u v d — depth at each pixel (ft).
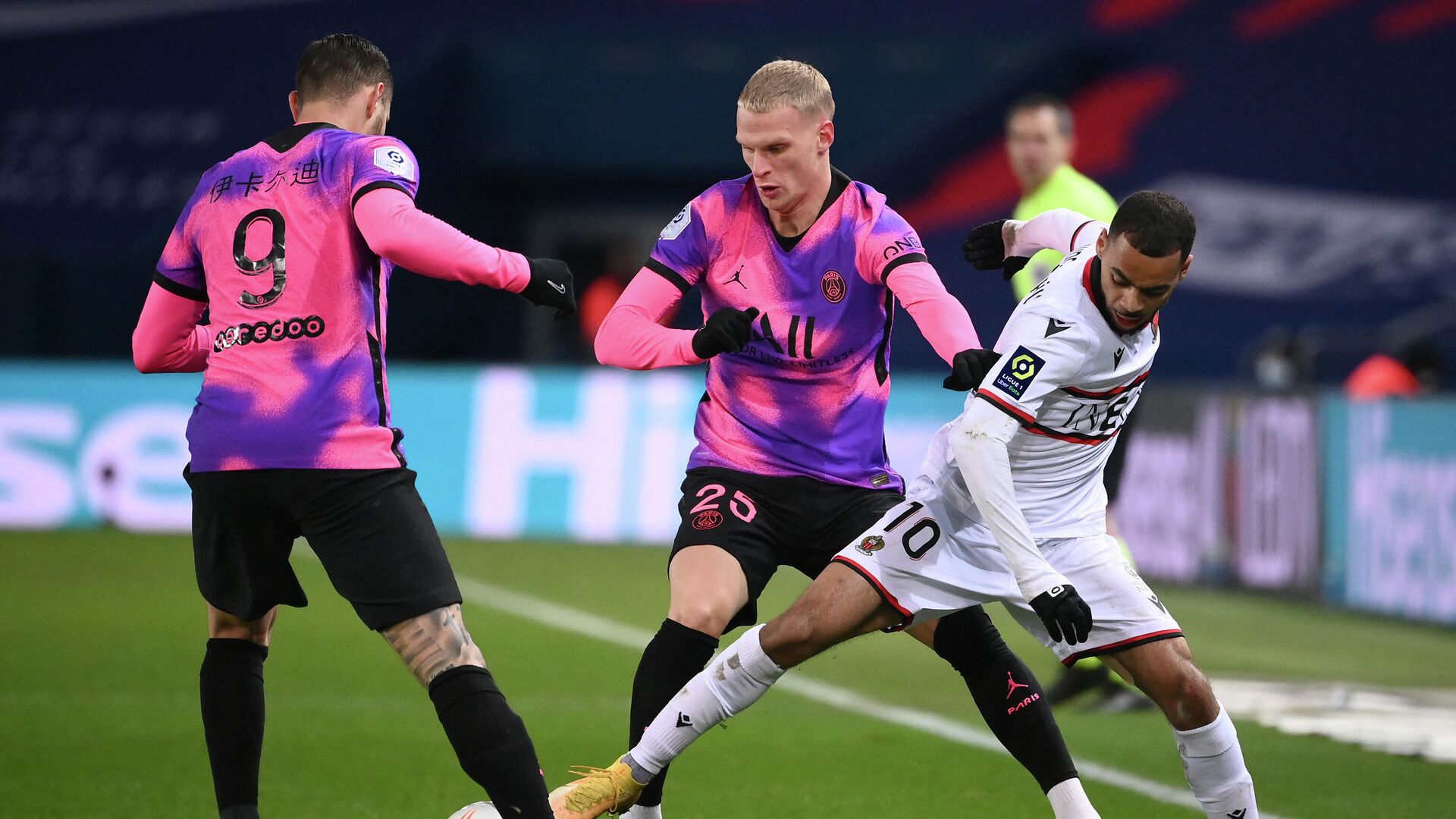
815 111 46.60
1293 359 147.95
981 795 57.82
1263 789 59.72
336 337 41.78
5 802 54.54
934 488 45.73
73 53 225.56
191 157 218.59
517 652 88.22
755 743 66.59
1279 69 220.84
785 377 48.98
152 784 57.41
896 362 191.72
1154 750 66.59
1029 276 79.30
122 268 185.78
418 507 42.55
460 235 40.65
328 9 229.86
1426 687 83.30
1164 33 224.12
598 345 47.98
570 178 220.64
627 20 230.27
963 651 47.47
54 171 217.15
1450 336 192.24
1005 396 42.24
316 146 42.57
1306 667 89.71
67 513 142.92
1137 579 44.83
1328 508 112.57
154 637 89.97
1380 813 56.24
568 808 43.93
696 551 48.06
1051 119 76.95
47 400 144.56
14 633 90.17
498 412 145.79
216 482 42.01
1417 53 219.61
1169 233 40.06
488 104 218.59
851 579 44.86
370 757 62.69
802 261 48.29
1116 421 44.96
